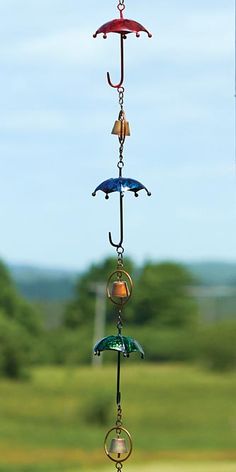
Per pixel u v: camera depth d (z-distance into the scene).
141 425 51.16
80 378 76.12
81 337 95.50
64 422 51.84
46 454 39.56
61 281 135.38
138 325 101.44
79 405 56.72
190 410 57.00
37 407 58.28
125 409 57.56
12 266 144.25
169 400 61.97
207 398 62.84
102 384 72.12
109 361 85.12
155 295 102.31
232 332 88.50
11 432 46.72
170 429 49.12
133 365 85.38
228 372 82.56
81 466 36.00
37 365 88.44
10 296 95.94
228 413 55.50
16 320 94.50
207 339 88.50
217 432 47.09
